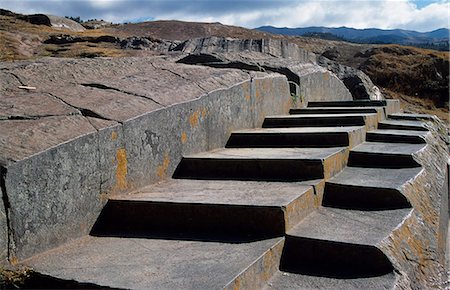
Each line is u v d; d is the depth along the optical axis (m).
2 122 3.38
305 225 3.45
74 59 5.52
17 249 2.93
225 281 2.56
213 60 8.67
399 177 4.27
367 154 4.85
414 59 27.44
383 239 3.15
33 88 4.29
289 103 7.28
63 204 3.26
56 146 3.20
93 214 3.53
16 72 4.54
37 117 3.56
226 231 3.40
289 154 4.52
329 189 4.06
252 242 3.17
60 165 3.23
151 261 2.93
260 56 9.32
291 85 7.83
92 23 47.47
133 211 3.62
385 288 2.79
